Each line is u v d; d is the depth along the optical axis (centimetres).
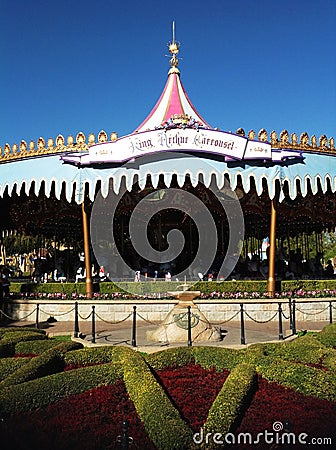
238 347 1297
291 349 982
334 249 6134
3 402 681
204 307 2059
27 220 2634
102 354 955
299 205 2506
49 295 2148
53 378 773
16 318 2123
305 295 2122
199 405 765
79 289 2184
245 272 2836
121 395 770
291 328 1652
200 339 1380
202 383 859
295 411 707
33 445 594
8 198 2498
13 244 4903
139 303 2077
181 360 943
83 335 1574
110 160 1902
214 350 955
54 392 741
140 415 672
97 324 1947
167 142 1864
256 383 806
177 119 1875
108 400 745
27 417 668
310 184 2022
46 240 3641
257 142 1919
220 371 914
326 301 2092
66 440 612
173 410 643
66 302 2089
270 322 1980
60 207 2520
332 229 3203
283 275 2695
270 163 1962
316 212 2569
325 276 3098
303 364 895
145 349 1281
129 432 638
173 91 2392
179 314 1426
